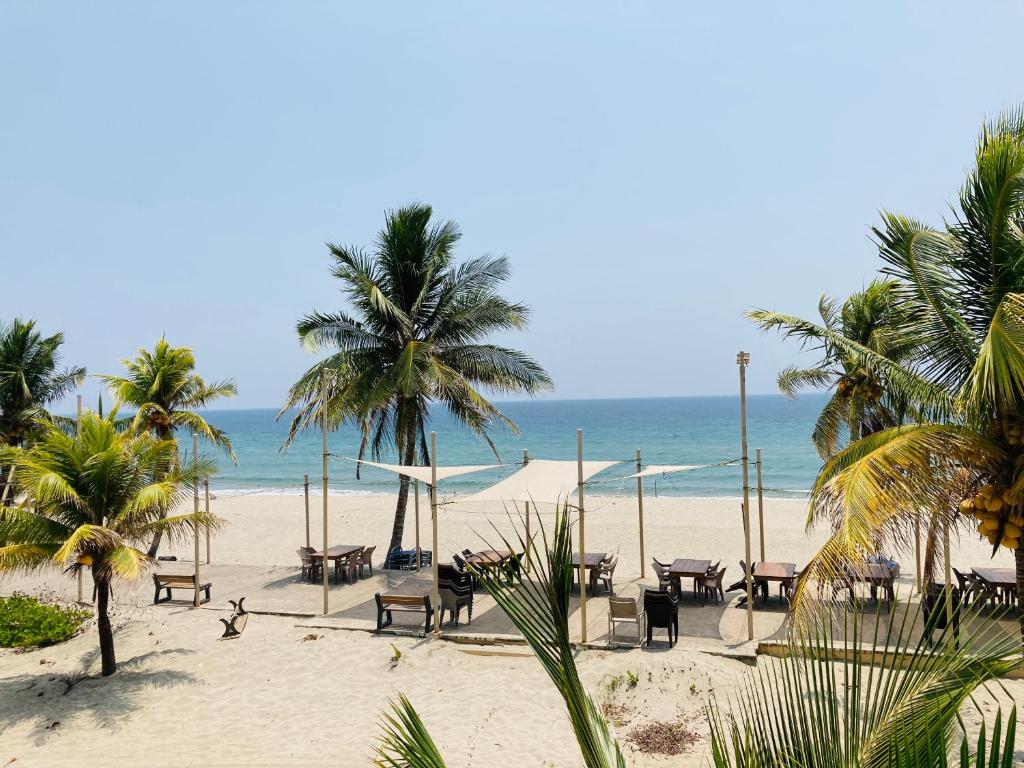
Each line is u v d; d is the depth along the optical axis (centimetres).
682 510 3331
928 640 340
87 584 1805
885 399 1567
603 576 1783
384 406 2017
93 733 1022
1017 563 788
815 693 343
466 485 4966
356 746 966
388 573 1919
